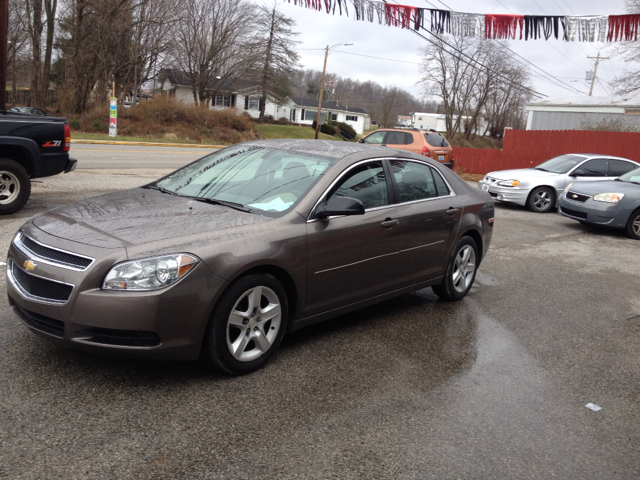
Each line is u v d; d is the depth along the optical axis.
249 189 4.17
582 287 6.53
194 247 3.25
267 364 3.79
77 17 34.22
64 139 7.99
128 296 3.04
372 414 3.20
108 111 35.22
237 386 3.42
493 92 59.09
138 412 3.02
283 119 67.06
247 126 42.41
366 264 4.30
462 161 21.58
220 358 3.40
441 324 4.88
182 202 4.04
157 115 37.91
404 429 3.07
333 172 4.14
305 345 4.19
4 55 10.58
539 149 20.05
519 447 2.98
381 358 4.03
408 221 4.64
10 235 6.47
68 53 38.19
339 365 3.85
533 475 2.73
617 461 2.91
